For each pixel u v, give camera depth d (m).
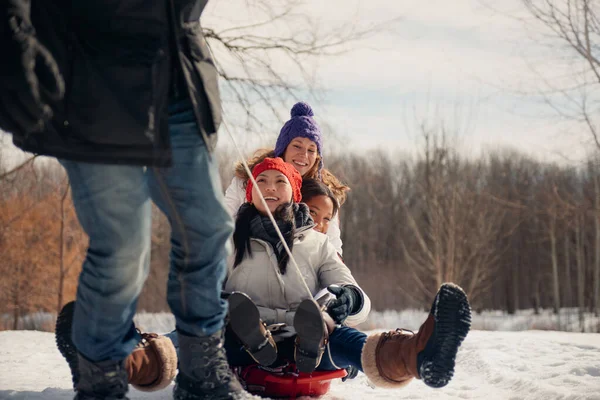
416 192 39.09
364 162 46.56
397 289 40.91
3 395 2.50
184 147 1.94
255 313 2.31
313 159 4.09
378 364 2.34
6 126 1.61
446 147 25.45
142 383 2.43
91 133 1.71
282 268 2.71
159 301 31.94
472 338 5.00
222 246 2.07
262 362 2.37
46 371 3.37
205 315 2.11
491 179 40.50
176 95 1.91
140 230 1.86
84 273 1.89
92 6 1.71
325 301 2.59
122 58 1.73
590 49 12.91
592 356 4.04
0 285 22.83
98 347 1.94
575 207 20.73
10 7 1.51
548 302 43.44
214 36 7.87
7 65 1.51
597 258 26.02
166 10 1.79
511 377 3.30
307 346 2.32
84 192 1.80
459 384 3.25
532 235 42.09
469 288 28.67
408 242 40.31
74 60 1.70
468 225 27.33
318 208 3.48
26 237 21.89
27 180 8.65
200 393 2.12
